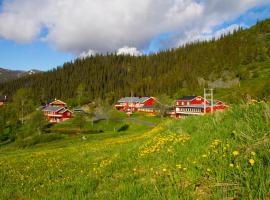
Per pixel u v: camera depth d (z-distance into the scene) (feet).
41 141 185.68
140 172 23.80
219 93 402.93
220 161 18.11
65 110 368.89
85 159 44.86
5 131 243.19
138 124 279.08
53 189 24.59
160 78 585.22
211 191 15.47
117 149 48.60
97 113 433.07
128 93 560.61
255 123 21.81
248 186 13.80
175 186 17.07
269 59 510.58
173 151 25.99
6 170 41.86
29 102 431.84
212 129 28.07
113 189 20.48
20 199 23.57
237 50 579.07
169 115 340.59
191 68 579.48
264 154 16.14
